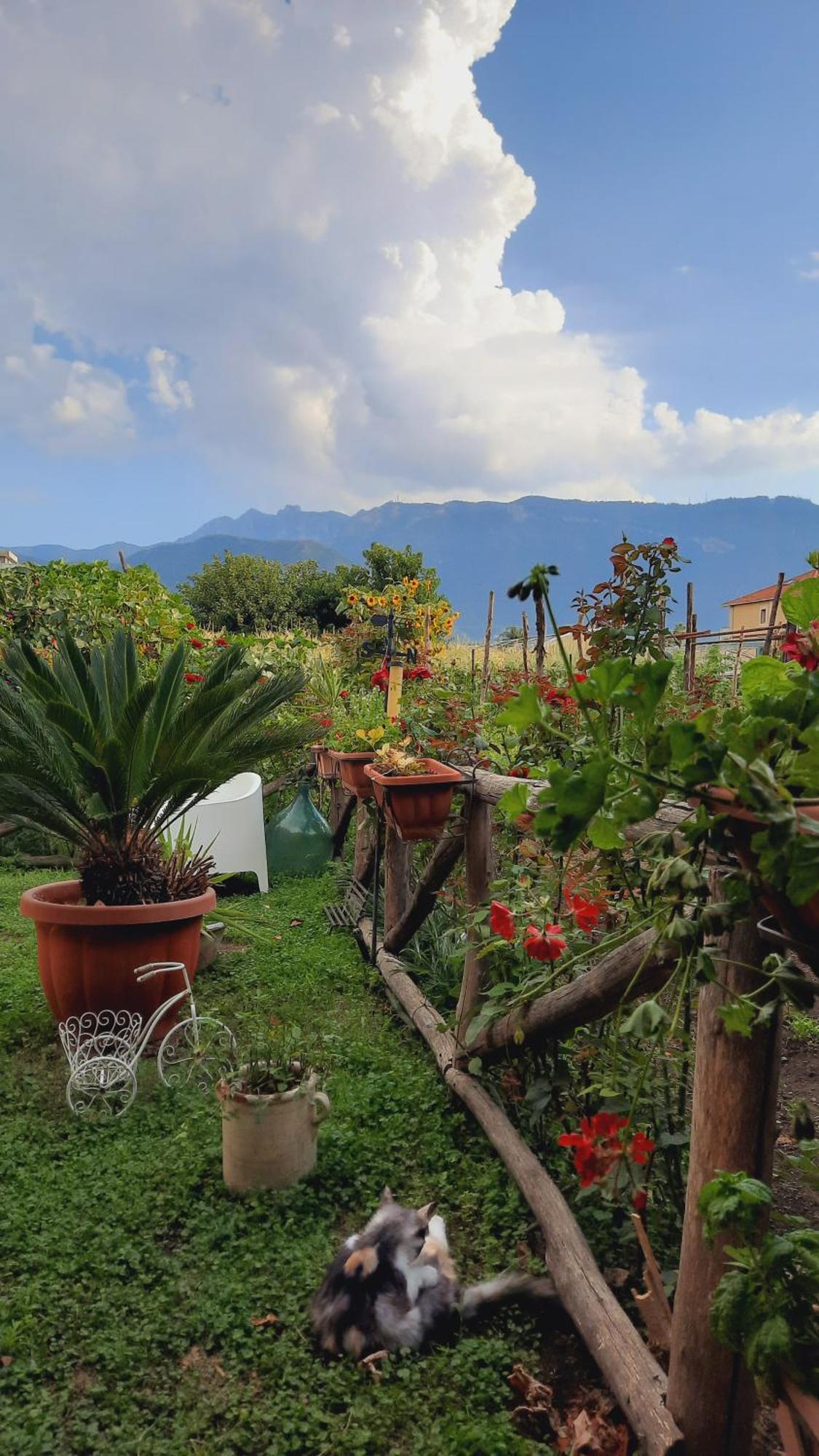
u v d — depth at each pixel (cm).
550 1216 255
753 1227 142
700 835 123
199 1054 378
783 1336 133
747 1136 162
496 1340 229
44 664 430
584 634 445
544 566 121
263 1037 344
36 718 438
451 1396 209
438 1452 193
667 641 443
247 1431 201
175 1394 214
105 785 415
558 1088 292
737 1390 168
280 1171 295
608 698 116
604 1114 196
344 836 795
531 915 297
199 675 822
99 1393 211
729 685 539
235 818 700
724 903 133
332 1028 433
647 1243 200
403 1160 316
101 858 431
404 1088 364
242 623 2950
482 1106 325
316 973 514
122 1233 273
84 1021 409
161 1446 197
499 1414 204
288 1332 231
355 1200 297
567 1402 210
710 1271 167
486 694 583
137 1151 325
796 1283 138
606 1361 200
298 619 3084
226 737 466
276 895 705
